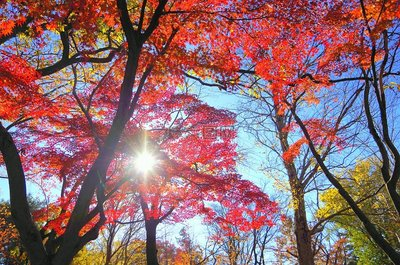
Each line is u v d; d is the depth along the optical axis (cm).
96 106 905
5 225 1897
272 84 791
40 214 954
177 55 675
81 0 537
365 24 658
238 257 2450
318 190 1363
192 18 656
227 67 716
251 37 702
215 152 1009
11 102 693
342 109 1118
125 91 571
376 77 688
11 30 641
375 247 2314
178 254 2592
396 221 1653
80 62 802
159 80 727
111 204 956
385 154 718
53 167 945
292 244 2138
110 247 1658
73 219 511
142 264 2411
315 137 964
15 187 511
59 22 601
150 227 1071
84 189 526
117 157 887
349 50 689
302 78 764
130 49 579
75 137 908
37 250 491
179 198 968
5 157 524
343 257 2448
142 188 909
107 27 802
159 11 591
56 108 784
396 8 623
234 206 955
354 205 757
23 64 649
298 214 1296
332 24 677
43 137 911
